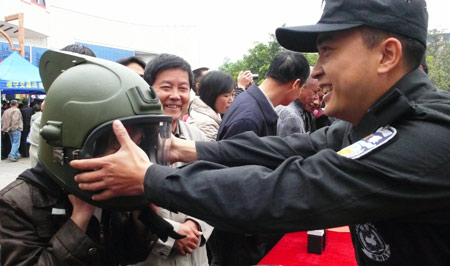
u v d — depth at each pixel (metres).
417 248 0.83
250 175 0.79
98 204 0.92
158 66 1.71
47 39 17.09
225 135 2.01
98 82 0.90
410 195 0.75
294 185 0.77
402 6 0.82
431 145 0.76
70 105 0.88
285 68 2.16
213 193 0.78
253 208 0.76
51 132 0.88
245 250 2.05
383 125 0.83
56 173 0.93
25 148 9.38
